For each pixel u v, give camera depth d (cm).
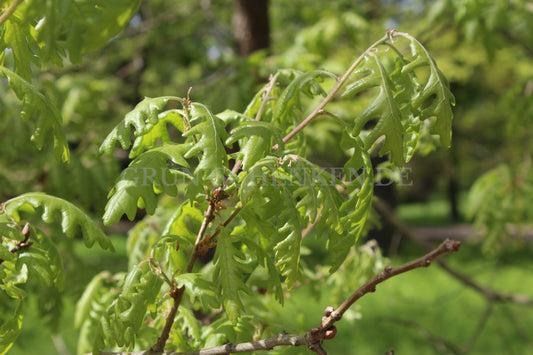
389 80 120
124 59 772
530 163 466
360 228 123
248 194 109
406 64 129
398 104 134
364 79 120
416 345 736
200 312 224
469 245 1628
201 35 761
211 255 259
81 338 204
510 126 443
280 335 114
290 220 113
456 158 2000
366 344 738
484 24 384
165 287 143
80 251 961
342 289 260
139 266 125
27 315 756
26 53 128
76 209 132
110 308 124
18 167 337
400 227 434
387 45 132
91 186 307
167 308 158
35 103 124
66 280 289
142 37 710
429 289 1052
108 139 122
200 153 125
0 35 126
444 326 824
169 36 747
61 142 129
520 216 457
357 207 121
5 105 310
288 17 782
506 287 1058
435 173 2769
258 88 205
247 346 117
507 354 700
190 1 750
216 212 126
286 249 111
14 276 151
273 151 127
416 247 1588
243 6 436
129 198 112
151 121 122
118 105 537
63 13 86
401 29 587
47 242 140
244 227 138
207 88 396
